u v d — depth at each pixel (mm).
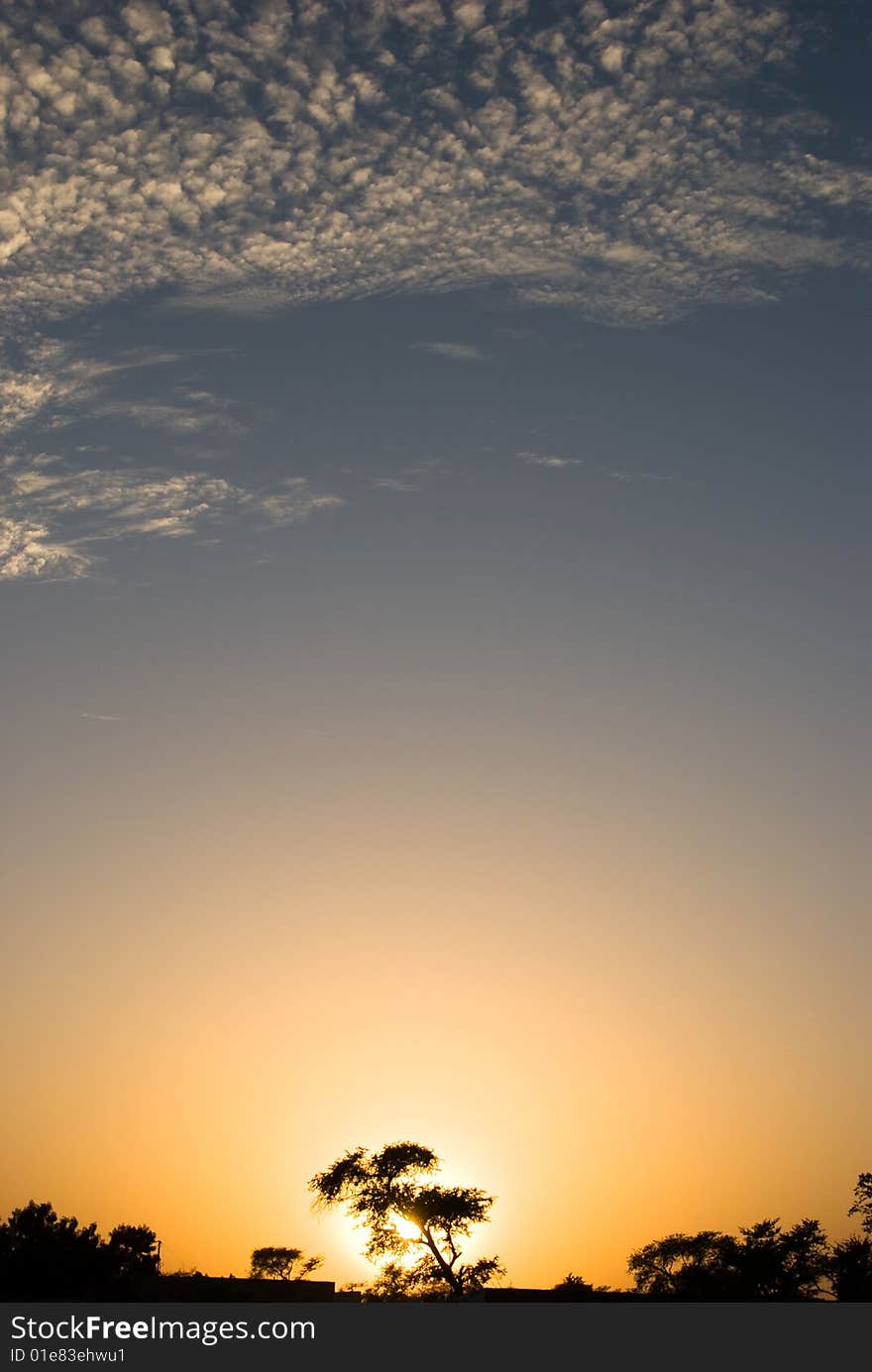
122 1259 69000
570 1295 67875
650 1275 84125
